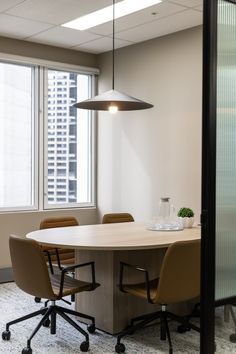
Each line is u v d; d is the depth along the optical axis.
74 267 3.17
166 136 5.20
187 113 4.95
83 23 4.81
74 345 3.26
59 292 3.07
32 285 3.09
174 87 5.09
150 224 4.26
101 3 4.19
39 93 5.63
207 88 2.23
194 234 3.71
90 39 5.39
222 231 2.31
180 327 3.54
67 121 5.96
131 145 5.65
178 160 5.06
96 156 6.17
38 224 5.57
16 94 5.55
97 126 6.15
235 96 2.35
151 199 5.40
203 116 2.25
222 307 2.45
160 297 2.99
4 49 5.29
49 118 5.77
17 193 5.58
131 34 5.18
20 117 5.59
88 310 3.68
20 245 3.05
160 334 3.44
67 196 5.99
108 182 6.00
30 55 5.50
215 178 2.27
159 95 5.28
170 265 2.95
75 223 4.51
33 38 5.35
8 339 3.35
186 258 2.98
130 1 4.15
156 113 5.32
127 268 3.56
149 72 5.40
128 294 3.56
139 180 5.55
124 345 3.23
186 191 4.98
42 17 4.59
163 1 4.15
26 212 5.46
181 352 3.14
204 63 2.24
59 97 5.88
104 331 3.54
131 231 3.87
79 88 6.09
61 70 5.83
